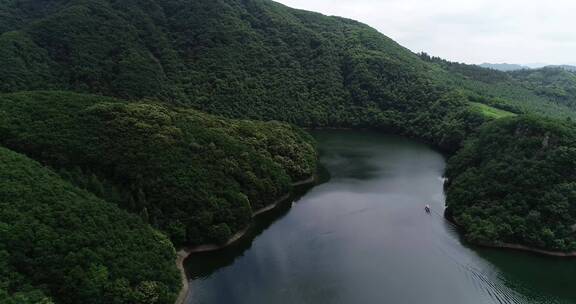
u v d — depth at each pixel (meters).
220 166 108.94
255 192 110.50
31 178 79.62
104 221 77.94
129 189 95.69
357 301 77.31
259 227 104.75
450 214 115.12
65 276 64.69
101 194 90.56
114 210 83.88
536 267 91.81
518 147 116.94
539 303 80.19
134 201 93.06
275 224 106.62
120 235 77.50
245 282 81.94
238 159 115.44
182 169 101.75
